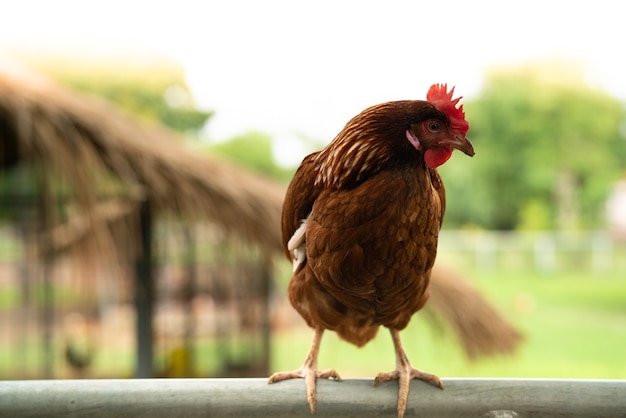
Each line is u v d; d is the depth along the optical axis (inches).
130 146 276.2
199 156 305.1
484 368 425.1
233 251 294.0
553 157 1307.8
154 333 302.7
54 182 273.6
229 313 345.4
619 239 1157.1
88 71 995.9
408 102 101.9
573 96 1302.9
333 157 103.7
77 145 268.4
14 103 264.1
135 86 1031.6
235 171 307.6
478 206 1337.4
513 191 1350.9
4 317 475.8
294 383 103.0
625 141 1390.3
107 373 392.5
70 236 287.3
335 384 103.1
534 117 1304.1
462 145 99.3
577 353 502.0
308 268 114.3
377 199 99.6
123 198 284.0
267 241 281.7
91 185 269.0
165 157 281.3
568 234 1279.5
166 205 279.6
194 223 287.6
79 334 426.0
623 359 480.7
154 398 97.2
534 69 1320.1
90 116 279.3
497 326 287.7
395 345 114.1
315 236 105.8
